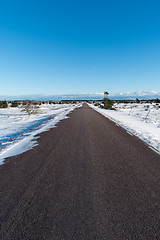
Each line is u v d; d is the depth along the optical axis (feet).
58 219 6.11
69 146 16.72
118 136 21.25
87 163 12.01
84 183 8.93
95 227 5.66
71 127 28.84
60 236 5.28
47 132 24.40
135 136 21.17
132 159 12.80
